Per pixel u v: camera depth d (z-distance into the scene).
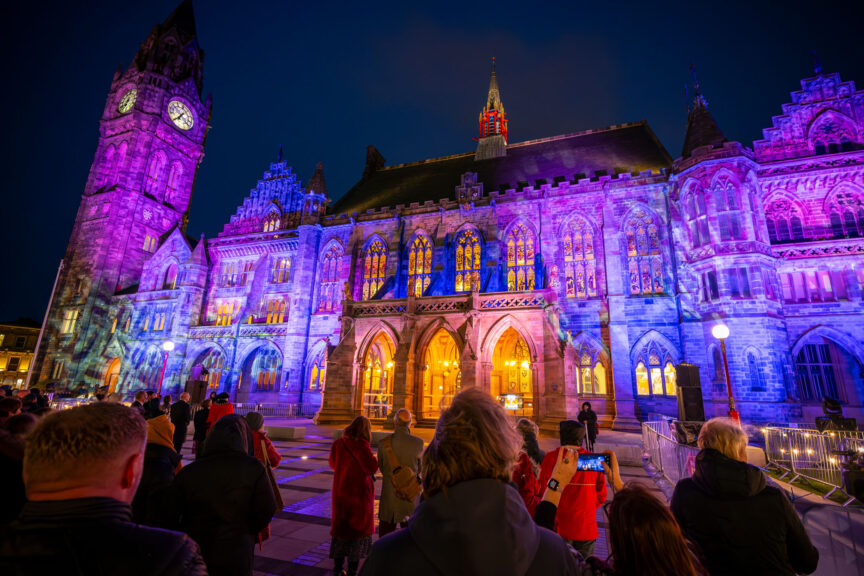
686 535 3.92
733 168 30.09
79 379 49.50
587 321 33.31
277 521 9.67
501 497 2.05
